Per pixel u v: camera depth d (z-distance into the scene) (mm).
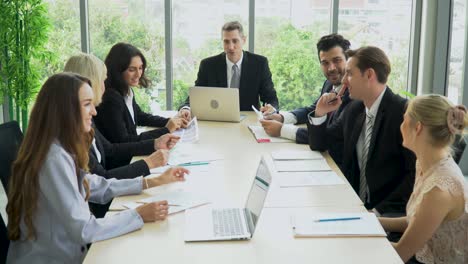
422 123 2039
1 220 2135
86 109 2041
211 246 1829
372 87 2783
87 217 1936
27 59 5363
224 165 2848
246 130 3799
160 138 3182
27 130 1989
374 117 2844
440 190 1985
